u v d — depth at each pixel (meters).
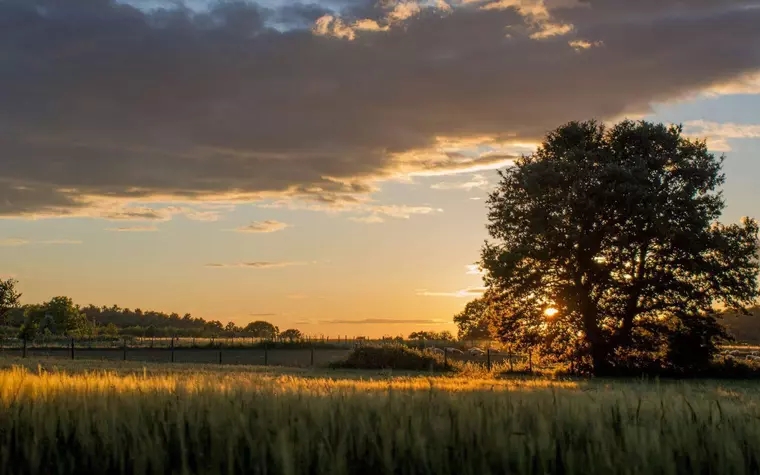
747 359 46.75
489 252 46.09
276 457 6.61
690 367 43.44
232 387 9.66
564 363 47.56
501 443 6.73
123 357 53.97
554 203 43.53
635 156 43.75
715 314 44.44
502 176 46.06
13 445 7.59
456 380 16.16
